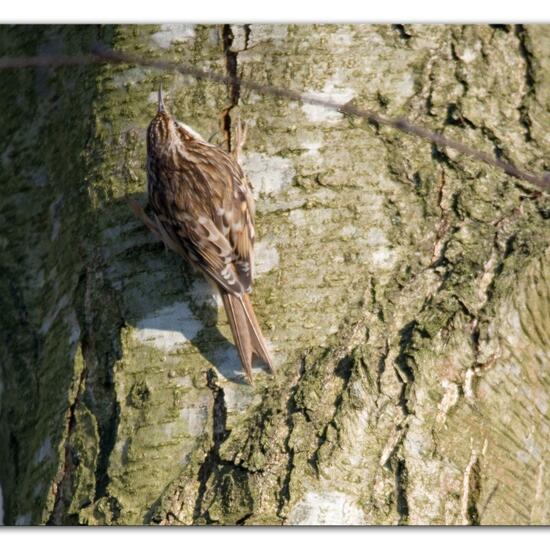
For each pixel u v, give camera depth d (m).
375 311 6.94
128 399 6.92
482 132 7.67
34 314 8.21
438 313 6.84
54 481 7.00
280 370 6.82
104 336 7.27
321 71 7.75
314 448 6.41
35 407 7.89
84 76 8.48
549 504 6.84
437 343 6.73
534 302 7.12
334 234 7.26
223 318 7.14
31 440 7.71
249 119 7.66
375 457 6.42
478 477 6.56
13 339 8.23
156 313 7.21
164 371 6.95
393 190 7.39
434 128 7.63
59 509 6.94
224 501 6.36
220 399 6.77
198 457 6.59
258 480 6.35
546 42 8.10
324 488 6.30
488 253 7.12
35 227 8.55
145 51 8.04
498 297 6.96
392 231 7.26
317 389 6.59
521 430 6.82
